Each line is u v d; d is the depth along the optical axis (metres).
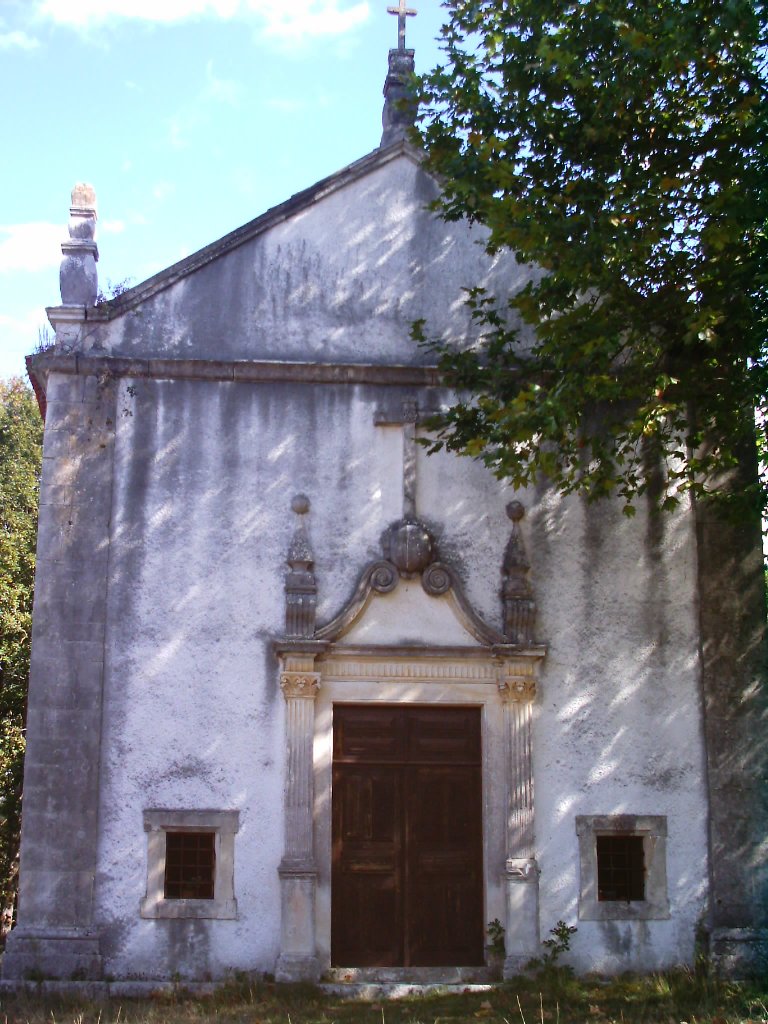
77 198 14.48
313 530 13.87
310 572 13.71
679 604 14.22
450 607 13.86
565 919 13.34
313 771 13.30
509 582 13.92
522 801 13.45
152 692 13.30
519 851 13.34
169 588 13.55
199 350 14.16
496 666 13.80
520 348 14.61
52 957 12.55
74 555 13.48
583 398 12.43
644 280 12.93
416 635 13.75
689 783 13.82
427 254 14.77
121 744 13.16
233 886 12.98
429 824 13.60
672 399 13.95
